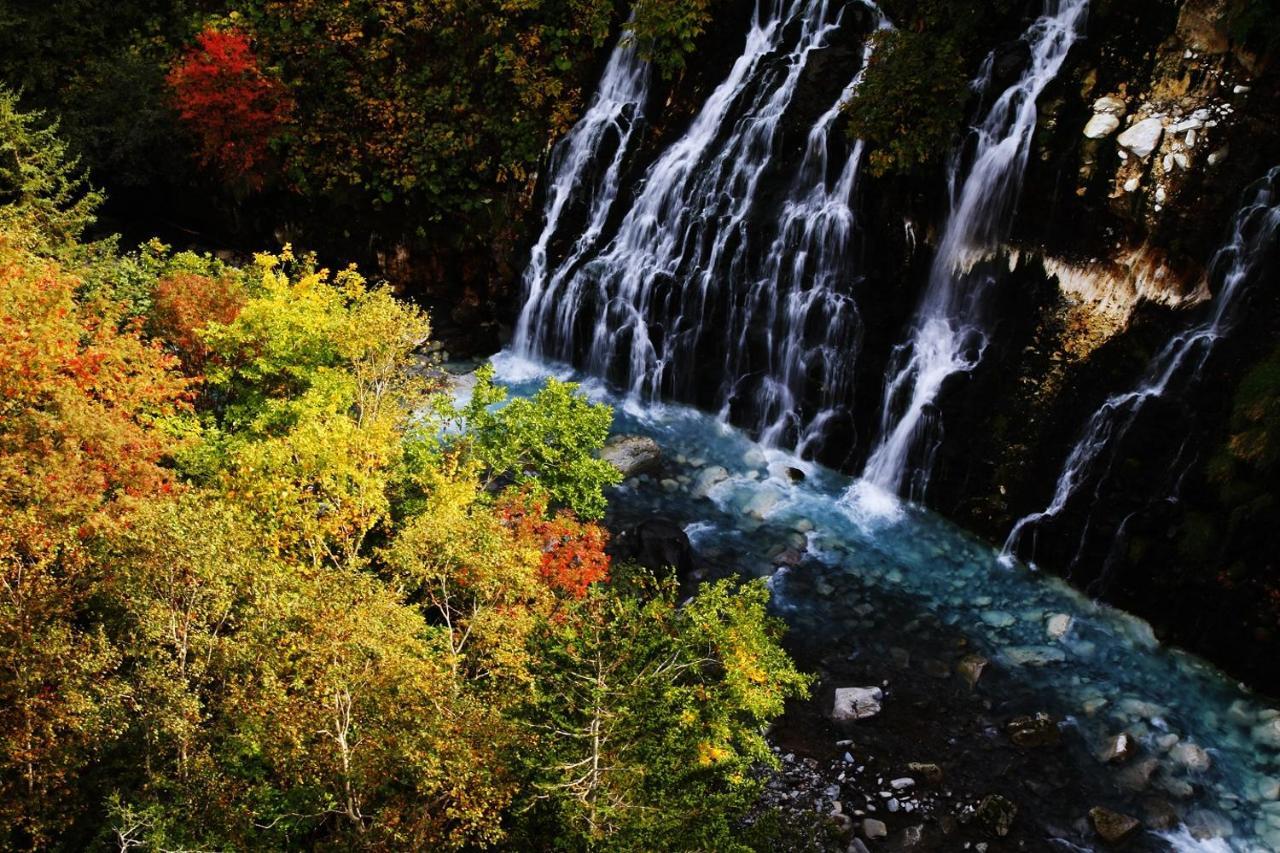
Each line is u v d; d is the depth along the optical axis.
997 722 13.10
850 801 11.88
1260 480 13.39
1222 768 12.38
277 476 10.94
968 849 11.34
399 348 13.97
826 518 17.20
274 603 8.77
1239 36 14.17
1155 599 14.51
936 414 17.22
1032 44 16.97
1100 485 15.12
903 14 19.11
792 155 19.59
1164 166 14.97
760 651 10.12
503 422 13.73
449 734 8.43
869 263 18.45
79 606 9.66
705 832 8.19
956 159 17.41
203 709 9.50
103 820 8.84
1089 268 15.97
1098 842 11.48
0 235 12.92
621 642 8.55
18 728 8.41
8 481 10.19
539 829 8.82
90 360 12.04
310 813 8.77
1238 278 14.16
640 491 17.73
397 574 10.23
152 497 10.77
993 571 15.91
